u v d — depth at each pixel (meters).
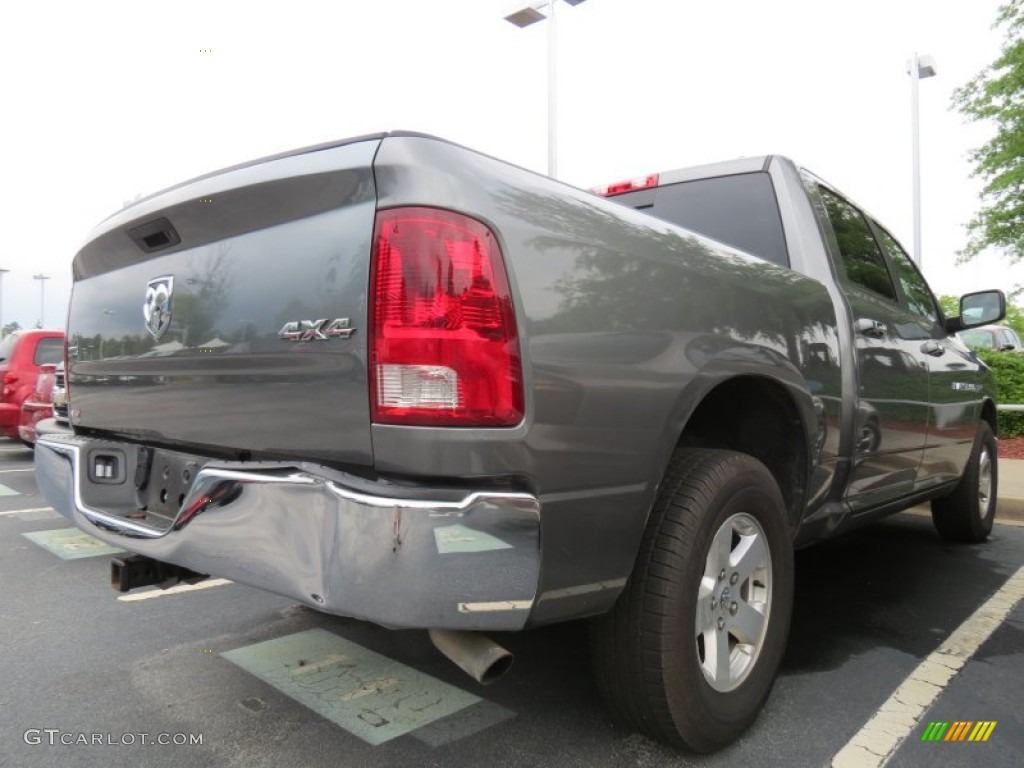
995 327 13.52
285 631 3.40
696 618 2.21
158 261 2.45
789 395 2.62
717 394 2.70
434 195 1.75
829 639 3.38
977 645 3.31
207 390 2.23
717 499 2.24
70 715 2.61
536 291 1.82
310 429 1.92
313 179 1.92
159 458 2.53
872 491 3.37
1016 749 2.41
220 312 2.18
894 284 4.03
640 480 2.03
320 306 1.89
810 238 3.29
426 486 1.72
